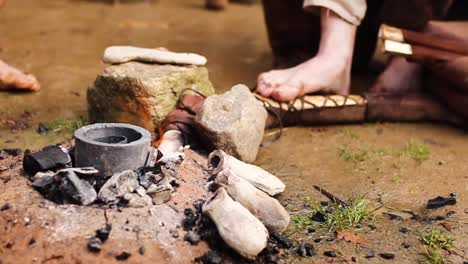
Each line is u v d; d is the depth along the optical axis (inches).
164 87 43.2
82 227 30.6
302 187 40.4
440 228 36.6
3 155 40.7
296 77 49.0
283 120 48.8
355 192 40.2
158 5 98.9
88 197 31.8
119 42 71.1
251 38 78.4
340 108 49.9
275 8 58.7
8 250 29.9
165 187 33.0
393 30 50.6
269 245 33.4
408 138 49.1
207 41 74.8
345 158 44.9
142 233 30.9
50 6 91.7
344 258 33.3
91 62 62.6
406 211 38.4
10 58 62.3
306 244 33.9
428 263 33.3
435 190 41.0
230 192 33.7
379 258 33.5
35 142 44.1
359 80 61.3
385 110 51.3
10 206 31.4
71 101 51.7
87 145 33.1
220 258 31.3
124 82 43.0
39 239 30.1
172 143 40.6
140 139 34.2
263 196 33.9
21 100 51.3
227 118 40.9
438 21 53.0
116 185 32.3
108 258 29.7
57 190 31.9
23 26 76.8
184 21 86.8
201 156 40.1
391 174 42.9
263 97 48.6
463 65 48.6
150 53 45.0
